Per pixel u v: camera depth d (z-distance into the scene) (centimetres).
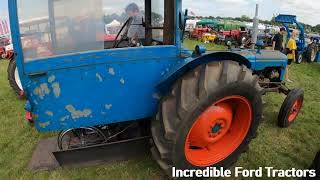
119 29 304
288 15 1260
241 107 301
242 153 344
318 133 434
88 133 318
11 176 317
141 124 322
